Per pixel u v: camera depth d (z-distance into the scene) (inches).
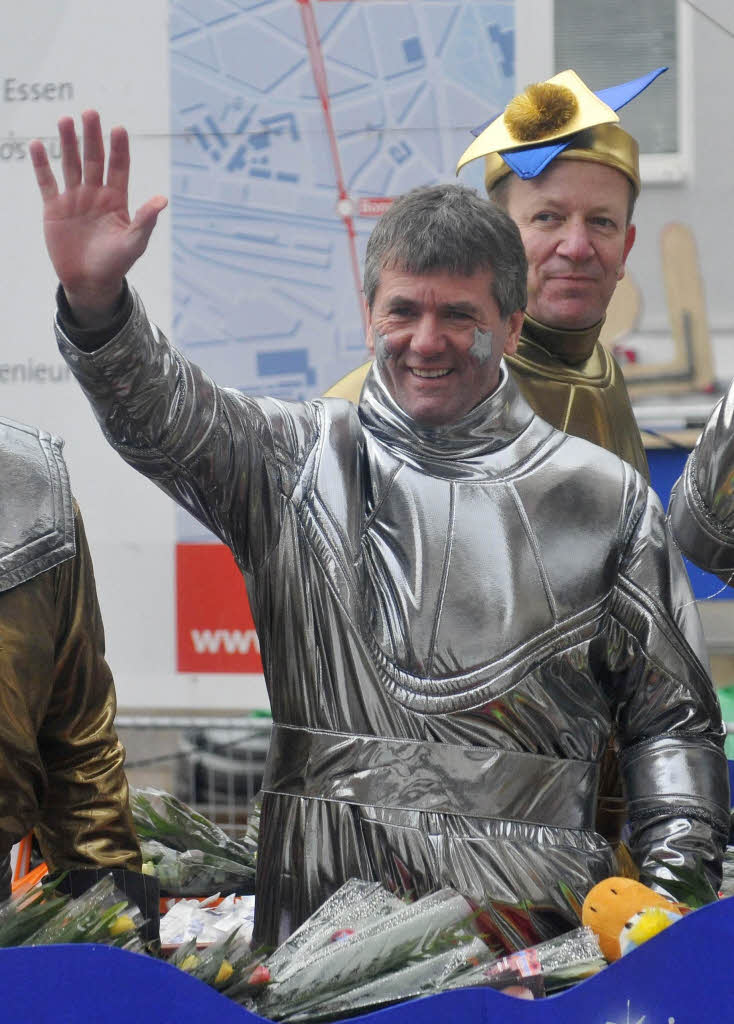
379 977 187.8
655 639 227.9
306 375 398.6
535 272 280.1
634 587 228.7
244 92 395.2
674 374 389.7
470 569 220.5
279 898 218.1
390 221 222.8
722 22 391.9
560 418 282.7
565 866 217.2
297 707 220.7
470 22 391.9
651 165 391.9
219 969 181.5
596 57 390.0
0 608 201.0
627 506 231.1
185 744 397.1
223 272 398.0
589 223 278.1
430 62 392.8
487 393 227.9
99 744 217.9
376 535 224.1
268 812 222.8
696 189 391.5
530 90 280.1
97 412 214.7
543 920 213.3
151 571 395.5
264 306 398.3
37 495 206.7
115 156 202.7
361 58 394.6
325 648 219.0
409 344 221.1
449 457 227.1
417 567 220.7
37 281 392.8
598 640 226.4
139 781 397.7
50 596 207.9
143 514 395.2
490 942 209.9
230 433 218.5
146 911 198.7
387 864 212.7
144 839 278.7
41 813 216.2
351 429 229.6
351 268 397.1
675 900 208.7
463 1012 167.9
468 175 393.7
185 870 270.5
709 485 235.3
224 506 221.6
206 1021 161.6
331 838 215.2
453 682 217.3
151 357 209.6
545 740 220.8
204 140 395.5
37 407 394.9
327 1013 183.6
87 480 395.2
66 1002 158.4
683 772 227.0
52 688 213.9
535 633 220.4
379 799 214.7
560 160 275.7
